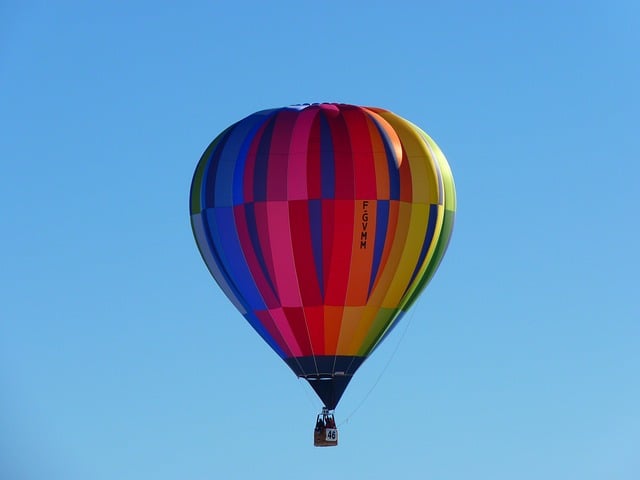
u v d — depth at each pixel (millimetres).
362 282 151375
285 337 152125
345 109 152750
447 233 153000
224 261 152250
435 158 152750
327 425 152250
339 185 151000
